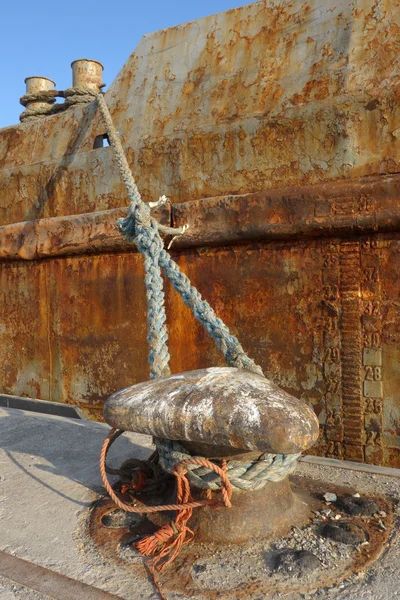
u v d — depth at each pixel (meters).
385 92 3.67
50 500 2.77
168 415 2.07
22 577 2.07
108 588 1.97
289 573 1.98
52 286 5.38
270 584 1.94
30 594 1.97
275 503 2.33
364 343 3.82
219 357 4.43
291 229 3.94
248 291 4.25
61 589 1.97
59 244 5.16
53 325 5.38
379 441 3.78
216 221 4.25
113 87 5.20
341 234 3.85
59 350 5.34
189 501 2.27
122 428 2.20
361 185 3.71
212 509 2.29
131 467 2.80
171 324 4.62
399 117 3.66
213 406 2.02
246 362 2.64
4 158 5.81
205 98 4.54
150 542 2.17
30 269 5.54
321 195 3.84
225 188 4.33
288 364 4.09
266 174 4.15
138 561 2.13
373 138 3.75
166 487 2.75
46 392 5.46
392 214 3.60
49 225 5.25
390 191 3.61
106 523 2.45
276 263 4.13
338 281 3.90
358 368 3.84
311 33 4.20
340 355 3.90
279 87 4.18
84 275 5.16
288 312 4.09
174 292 4.61
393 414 3.73
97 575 2.06
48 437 3.79
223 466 2.14
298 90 4.07
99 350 5.08
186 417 2.03
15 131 5.88
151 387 2.28
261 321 4.20
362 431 3.83
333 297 3.92
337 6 4.12
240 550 2.15
